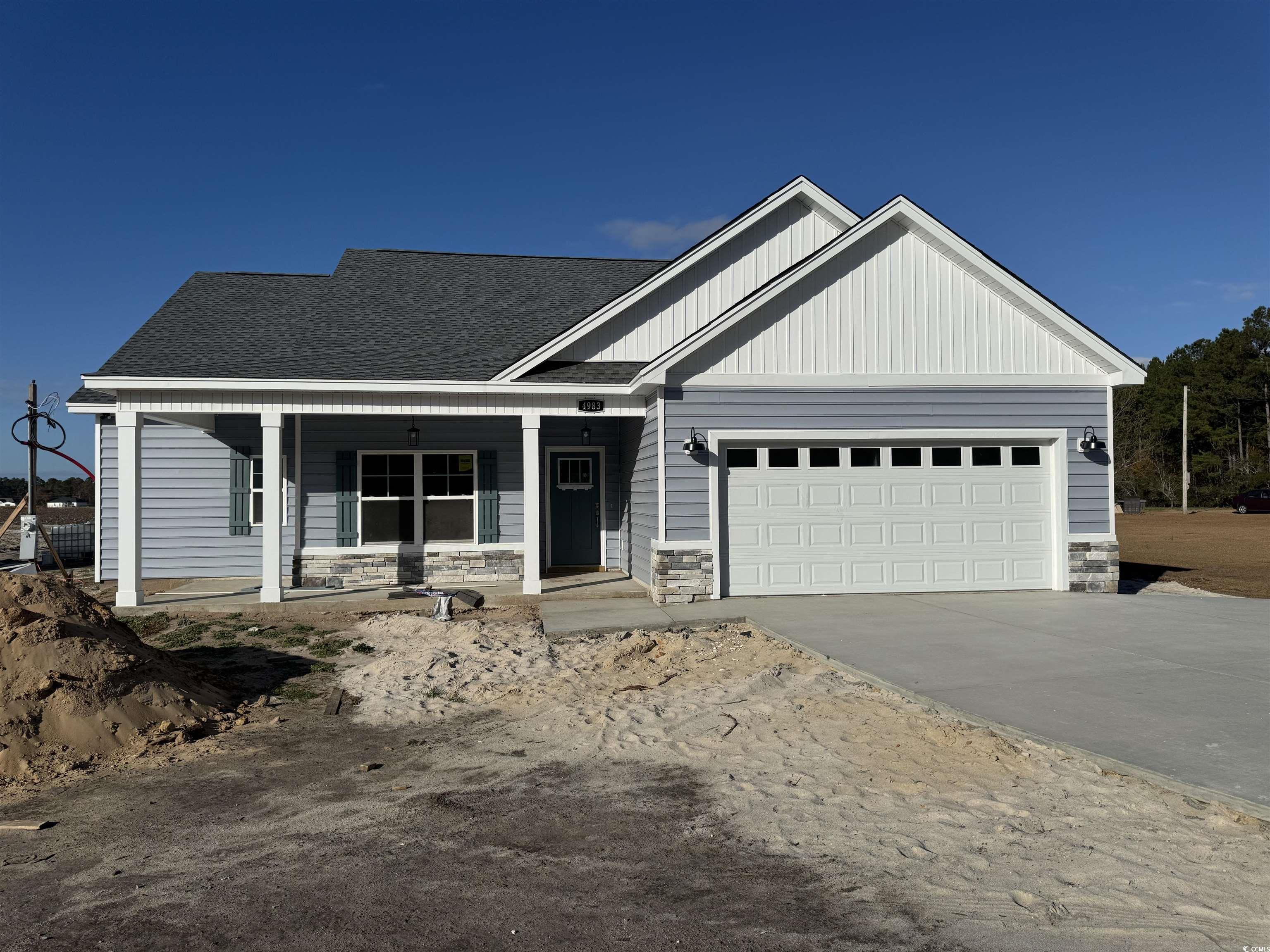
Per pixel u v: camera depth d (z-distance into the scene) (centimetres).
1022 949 349
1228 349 7088
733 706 726
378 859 454
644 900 403
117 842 486
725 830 482
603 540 1605
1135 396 7194
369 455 1531
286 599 1282
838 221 1491
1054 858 429
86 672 689
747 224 1453
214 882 430
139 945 369
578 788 559
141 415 1251
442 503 1541
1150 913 373
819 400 1262
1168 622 1009
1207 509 5778
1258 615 1057
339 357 1360
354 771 603
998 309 1293
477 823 502
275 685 862
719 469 1247
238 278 1766
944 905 388
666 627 1052
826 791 534
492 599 1276
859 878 418
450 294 1708
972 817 483
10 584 763
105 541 1548
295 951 363
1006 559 1291
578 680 848
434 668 878
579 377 1328
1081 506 1295
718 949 357
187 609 1228
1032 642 898
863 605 1167
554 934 373
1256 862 418
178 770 614
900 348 1277
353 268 1822
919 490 1283
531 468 1306
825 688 757
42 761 618
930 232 1255
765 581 1261
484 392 1284
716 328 1226
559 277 1817
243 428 1555
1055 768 550
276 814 524
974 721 639
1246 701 667
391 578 1509
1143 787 514
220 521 1555
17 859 465
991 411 1283
